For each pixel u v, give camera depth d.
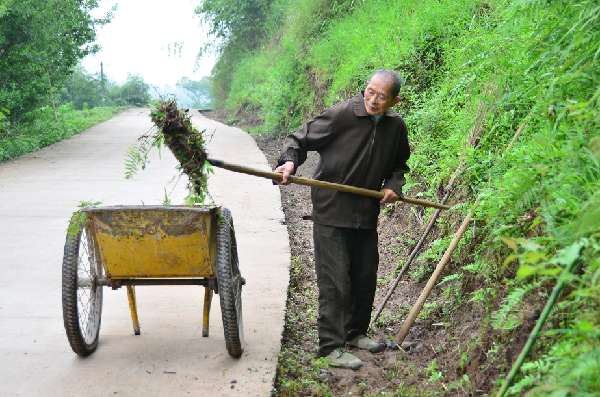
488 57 6.56
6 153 15.72
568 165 3.98
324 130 4.78
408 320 5.12
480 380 4.05
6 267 7.04
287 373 4.82
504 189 4.69
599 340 2.94
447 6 10.37
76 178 12.49
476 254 5.00
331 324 4.94
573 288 3.58
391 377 4.70
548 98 4.70
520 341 3.87
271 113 21.95
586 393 2.73
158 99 4.45
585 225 3.17
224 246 4.64
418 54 10.20
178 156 4.50
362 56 12.89
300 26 22.11
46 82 20.06
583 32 4.42
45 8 18.34
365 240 5.01
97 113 35.59
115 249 4.65
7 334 5.33
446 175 6.89
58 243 7.92
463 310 4.99
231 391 4.38
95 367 4.75
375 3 15.14
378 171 4.85
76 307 4.65
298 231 9.52
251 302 6.05
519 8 5.48
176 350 5.03
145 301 6.07
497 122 6.09
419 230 7.11
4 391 4.40
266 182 12.04
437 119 8.21
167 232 4.55
